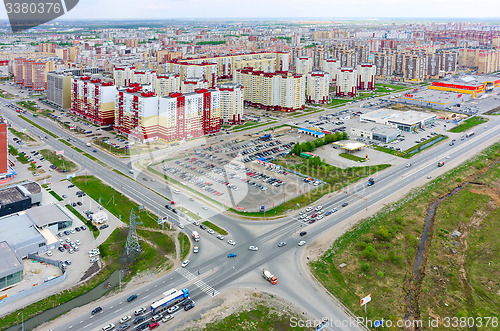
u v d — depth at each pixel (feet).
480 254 514.27
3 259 441.68
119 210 597.52
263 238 524.52
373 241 531.91
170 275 448.65
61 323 375.66
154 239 521.24
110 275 454.40
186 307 391.45
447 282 455.63
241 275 447.83
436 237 551.59
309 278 447.83
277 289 426.10
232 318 379.55
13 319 380.58
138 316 383.65
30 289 420.77
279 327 370.94
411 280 460.96
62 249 502.38
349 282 448.24
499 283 454.40
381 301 418.31
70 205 618.44
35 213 558.56
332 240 526.98
